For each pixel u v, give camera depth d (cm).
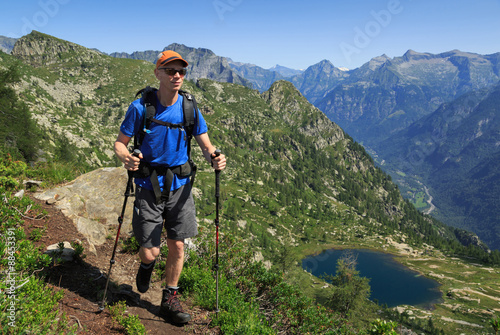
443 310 15050
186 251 598
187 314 383
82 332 311
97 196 673
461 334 12088
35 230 473
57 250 433
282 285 609
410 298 16725
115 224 641
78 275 418
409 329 10588
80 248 449
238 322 407
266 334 418
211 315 425
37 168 797
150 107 310
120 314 357
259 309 557
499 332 450
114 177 719
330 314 620
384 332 470
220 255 635
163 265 508
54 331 296
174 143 323
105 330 328
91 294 387
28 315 295
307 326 549
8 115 2945
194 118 333
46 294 339
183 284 478
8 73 3073
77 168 944
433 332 11712
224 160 354
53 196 623
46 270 400
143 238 331
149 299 425
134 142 321
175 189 337
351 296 6875
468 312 14462
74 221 565
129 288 433
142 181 327
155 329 363
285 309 565
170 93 316
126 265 504
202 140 349
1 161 731
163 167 327
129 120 312
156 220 331
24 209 536
